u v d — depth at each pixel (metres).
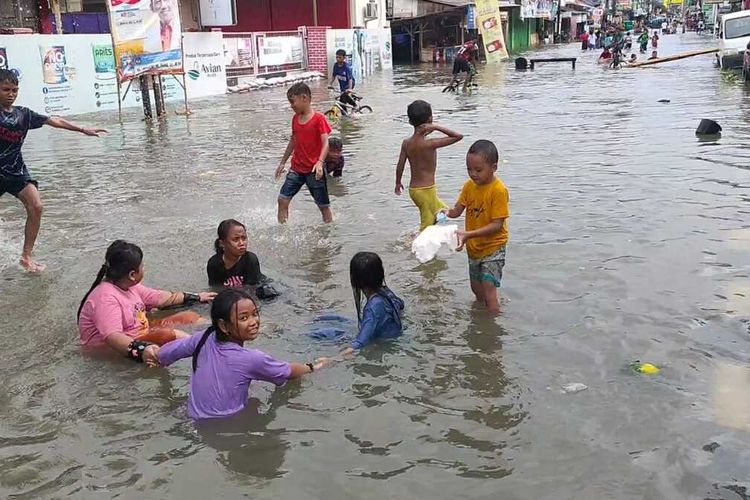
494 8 40.16
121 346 4.19
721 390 3.63
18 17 19.53
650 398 3.58
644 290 5.01
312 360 4.16
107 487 3.04
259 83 25.44
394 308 4.46
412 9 47.78
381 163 10.44
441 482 3.00
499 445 3.25
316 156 6.96
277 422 3.51
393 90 24.72
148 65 15.95
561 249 5.98
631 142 11.31
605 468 3.04
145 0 15.55
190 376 4.00
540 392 3.70
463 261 5.87
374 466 3.13
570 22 83.81
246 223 7.26
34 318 4.91
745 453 3.11
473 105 18.47
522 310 4.77
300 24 36.69
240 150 12.01
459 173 9.40
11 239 6.90
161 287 5.46
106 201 8.42
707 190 7.85
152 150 12.18
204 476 3.10
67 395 3.85
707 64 32.03
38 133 14.48
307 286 5.39
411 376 3.93
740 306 4.68
